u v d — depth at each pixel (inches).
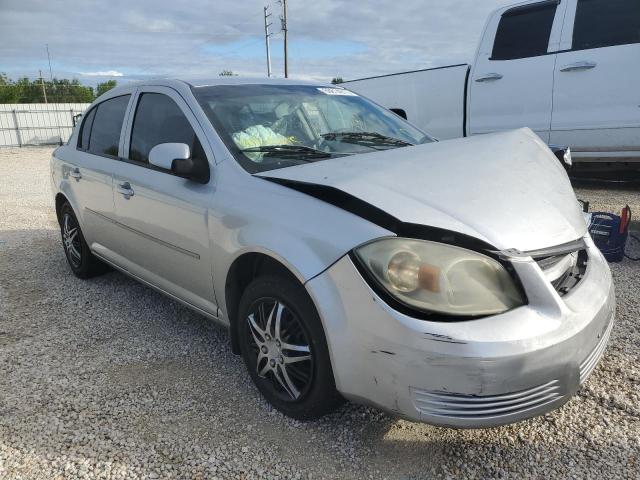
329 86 158.9
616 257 178.2
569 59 236.7
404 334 80.4
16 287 184.1
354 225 87.7
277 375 103.0
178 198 121.0
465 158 108.4
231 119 124.4
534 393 81.8
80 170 169.2
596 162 247.3
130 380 120.1
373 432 99.8
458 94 273.4
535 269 83.5
